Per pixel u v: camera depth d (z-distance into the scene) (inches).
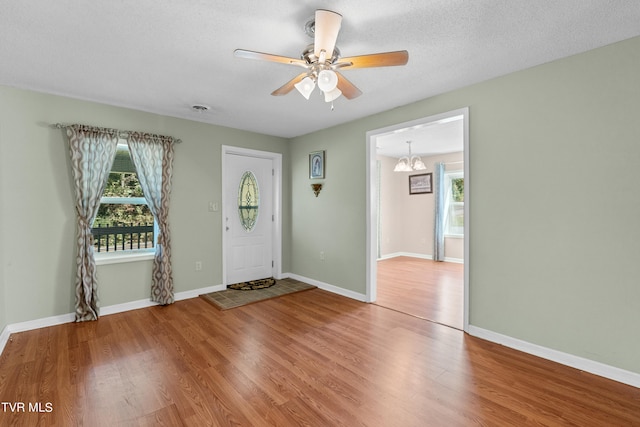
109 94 119.5
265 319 127.7
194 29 75.7
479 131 108.5
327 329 117.8
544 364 91.7
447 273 212.8
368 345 104.5
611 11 68.5
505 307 103.7
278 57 71.9
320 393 78.2
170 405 73.3
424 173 272.5
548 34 78.2
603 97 84.1
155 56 89.4
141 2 65.2
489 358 95.4
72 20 71.6
